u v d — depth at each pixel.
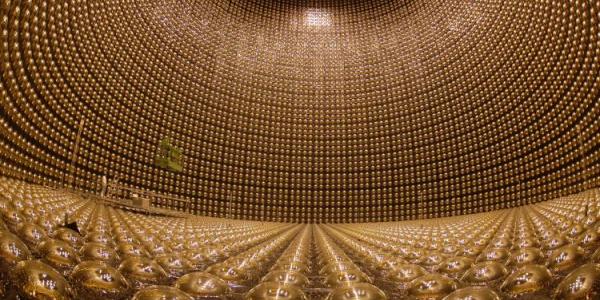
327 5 32.50
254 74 29.91
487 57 24.86
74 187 18.12
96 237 4.20
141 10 22.59
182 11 26.25
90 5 17.59
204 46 27.84
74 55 17.39
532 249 3.24
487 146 24.09
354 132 29.17
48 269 1.95
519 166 22.14
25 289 1.79
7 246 2.17
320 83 30.70
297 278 3.03
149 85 23.64
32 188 9.47
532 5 20.89
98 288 2.28
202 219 21.17
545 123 20.64
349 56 31.20
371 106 29.56
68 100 17.80
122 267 2.83
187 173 25.16
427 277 2.64
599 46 15.84
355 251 6.24
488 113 24.45
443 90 27.23
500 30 23.91
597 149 17.16
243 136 28.16
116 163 21.12
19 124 14.77
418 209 25.97
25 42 13.63
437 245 5.95
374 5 31.84
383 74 30.00
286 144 28.97
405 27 30.25
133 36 22.12
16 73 13.72
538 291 2.25
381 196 27.19
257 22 31.23
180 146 25.16
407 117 28.19
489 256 3.86
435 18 28.77
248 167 27.61
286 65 30.92
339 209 27.47
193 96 26.56
